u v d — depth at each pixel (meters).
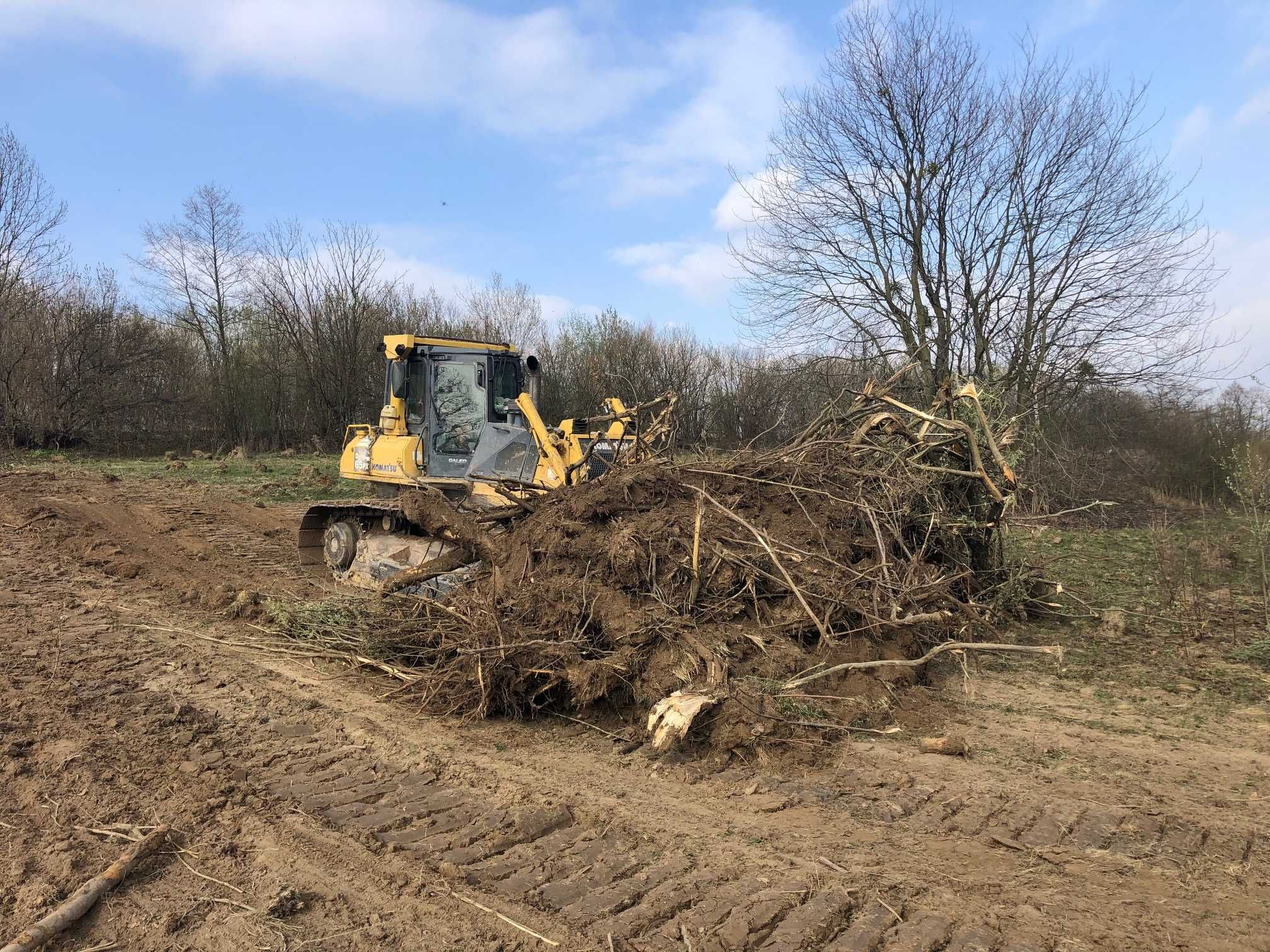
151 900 3.38
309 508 9.67
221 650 6.82
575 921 3.24
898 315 16.12
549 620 5.48
